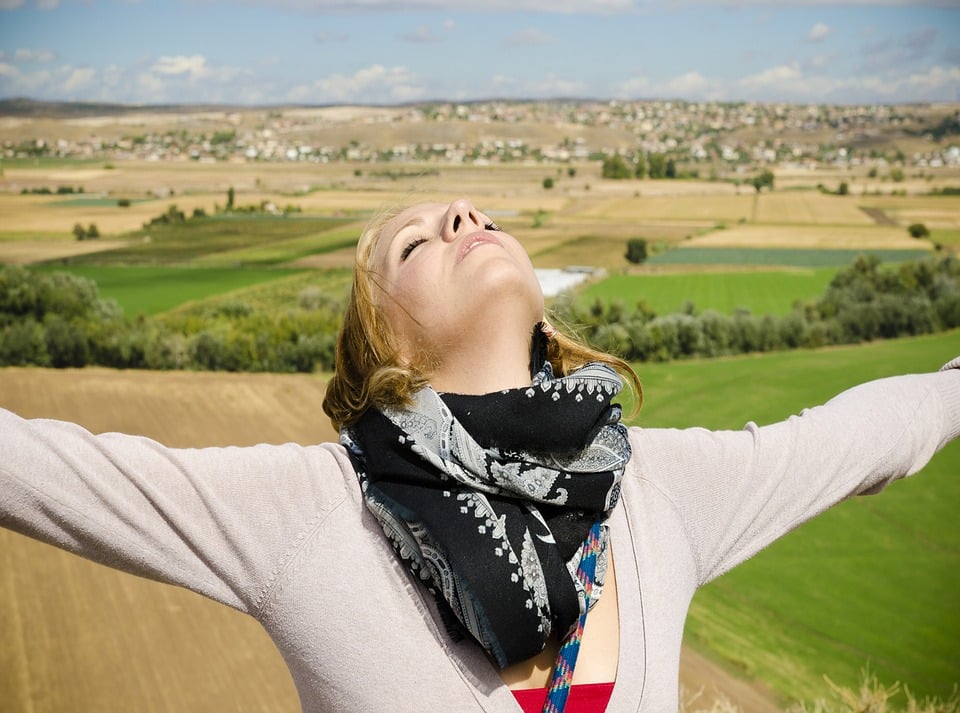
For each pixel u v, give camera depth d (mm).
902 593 19531
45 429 967
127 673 15250
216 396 31938
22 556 19969
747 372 32406
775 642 17484
